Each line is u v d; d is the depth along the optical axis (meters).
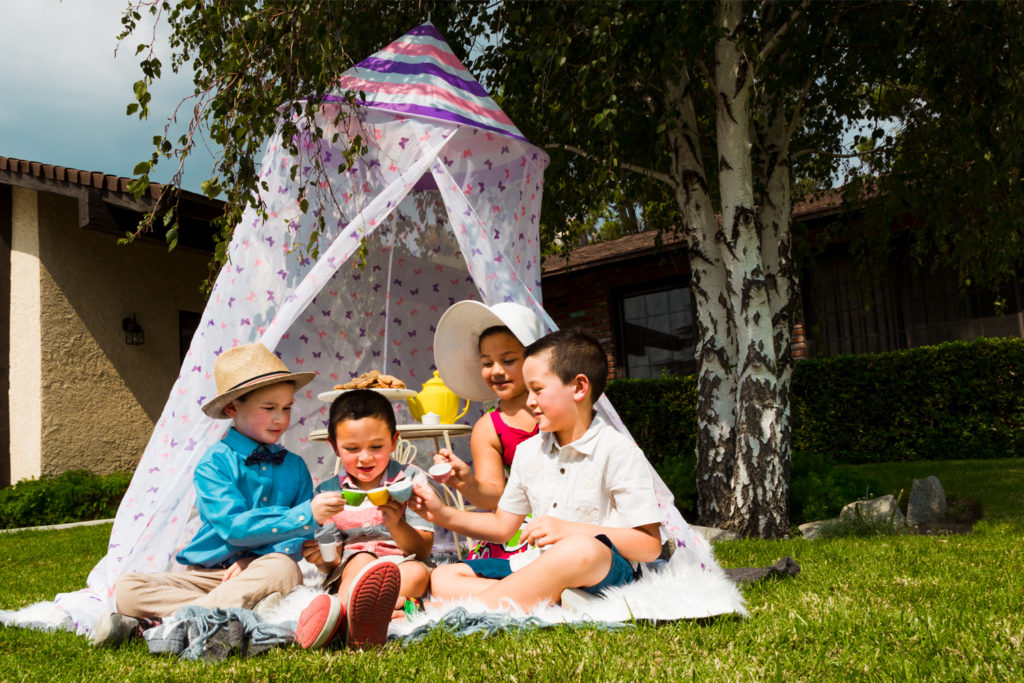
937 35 5.33
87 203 8.99
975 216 6.50
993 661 1.97
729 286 5.67
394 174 4.19
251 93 4.14
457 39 6.27
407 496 2.79
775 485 5.48
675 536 3.38
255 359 3.18
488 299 3.70
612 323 12.59
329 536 3.07
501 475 3.32
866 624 2.41
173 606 2.75
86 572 5.14
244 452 3.10
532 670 2.01
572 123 5.40
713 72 5.86
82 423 10.05
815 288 10.79
